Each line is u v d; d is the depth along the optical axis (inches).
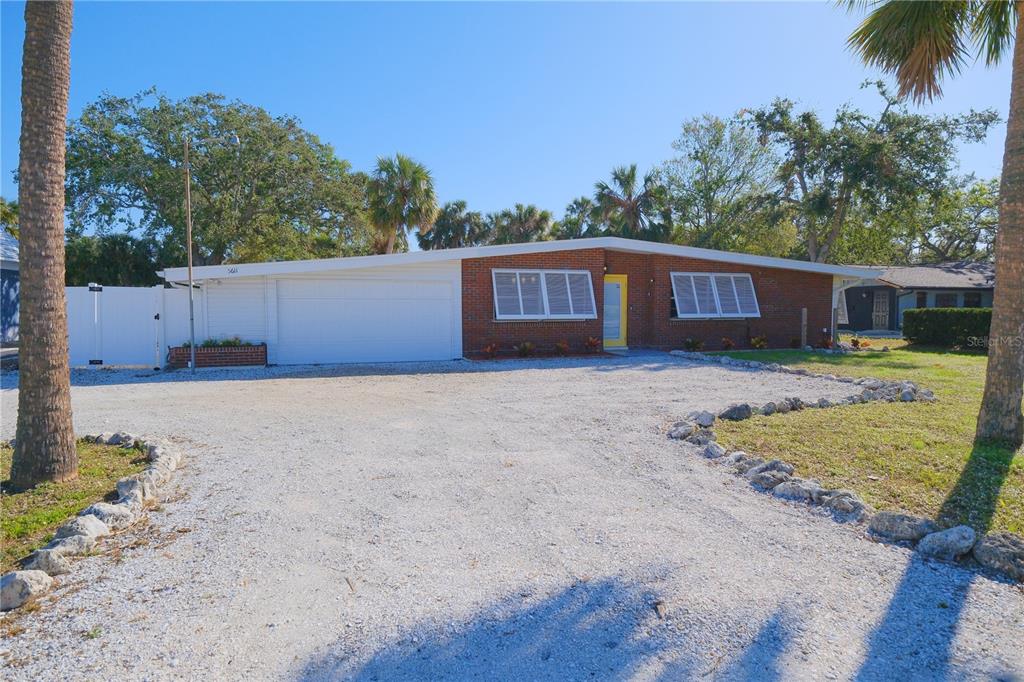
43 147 191.6
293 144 1083.3
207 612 118.4
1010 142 231.5
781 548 148.9
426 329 596.7
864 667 102.7
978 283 1133.1
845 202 1058.1
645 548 148.6
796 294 766.5
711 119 1323.8
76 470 202.1
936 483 194.5
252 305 550.6
